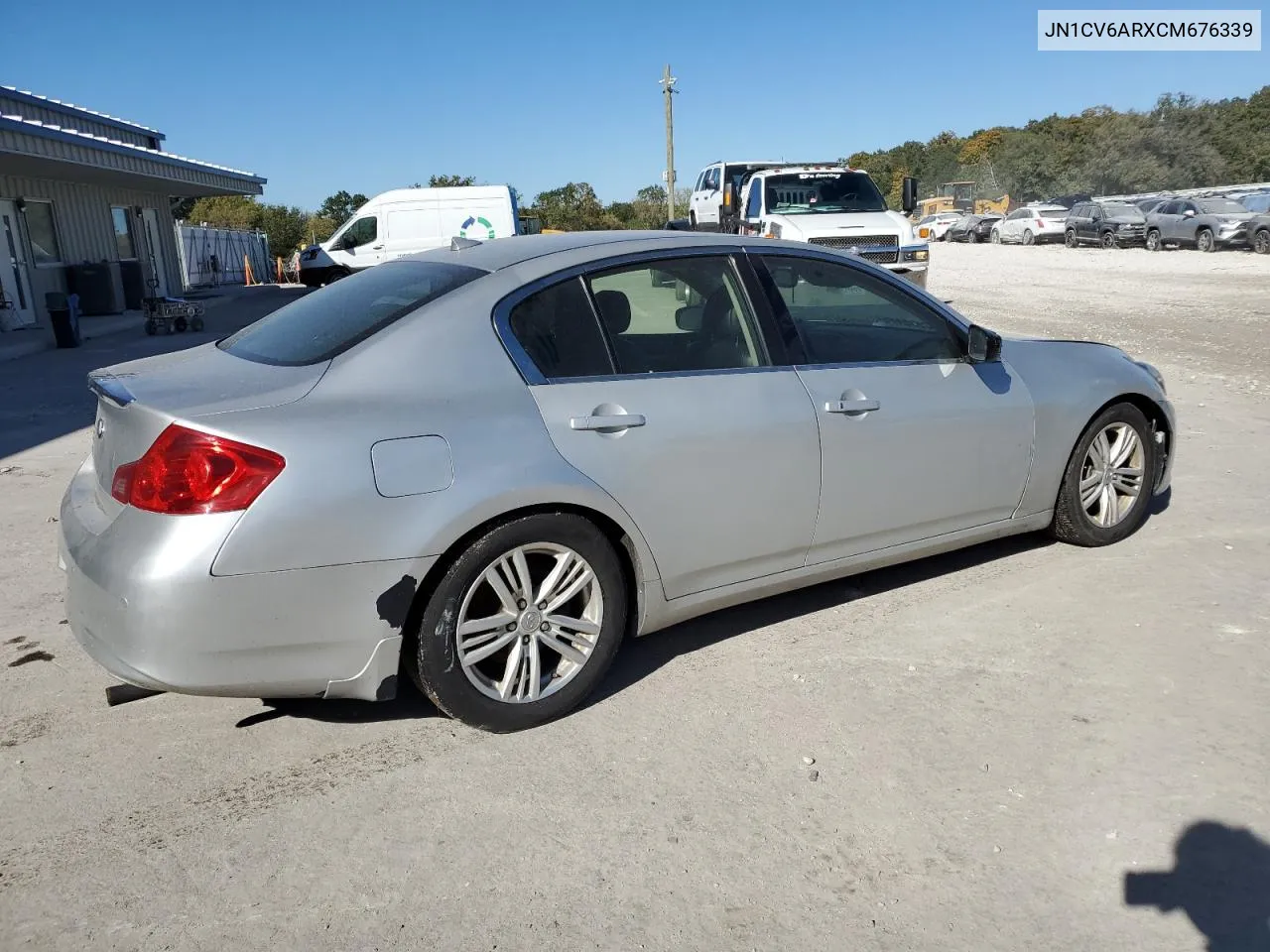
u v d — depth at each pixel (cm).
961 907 247
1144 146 6531
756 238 393
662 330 359
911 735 324
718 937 238
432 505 297
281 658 287
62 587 468
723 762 312
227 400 292
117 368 353
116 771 313
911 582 453
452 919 245
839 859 265
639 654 388
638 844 273
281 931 242
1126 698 343
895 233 1462
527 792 297
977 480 428
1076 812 282
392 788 300
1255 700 339
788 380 375
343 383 301
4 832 282
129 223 2356
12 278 1734
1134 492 494
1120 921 241
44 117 2017
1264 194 3077
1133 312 1541
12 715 349
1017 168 7056
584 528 328
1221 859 261
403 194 2167
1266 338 1234
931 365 414
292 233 4566
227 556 274
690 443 346
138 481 282
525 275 339
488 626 317
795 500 375
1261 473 619
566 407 327
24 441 796
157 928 244
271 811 290
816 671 370
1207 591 432
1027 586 443
